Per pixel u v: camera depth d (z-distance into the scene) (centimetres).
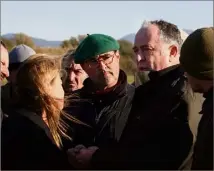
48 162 266
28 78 282
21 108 280
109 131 322
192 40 256
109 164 302
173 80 303
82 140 325
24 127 264
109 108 330
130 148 299
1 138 264
